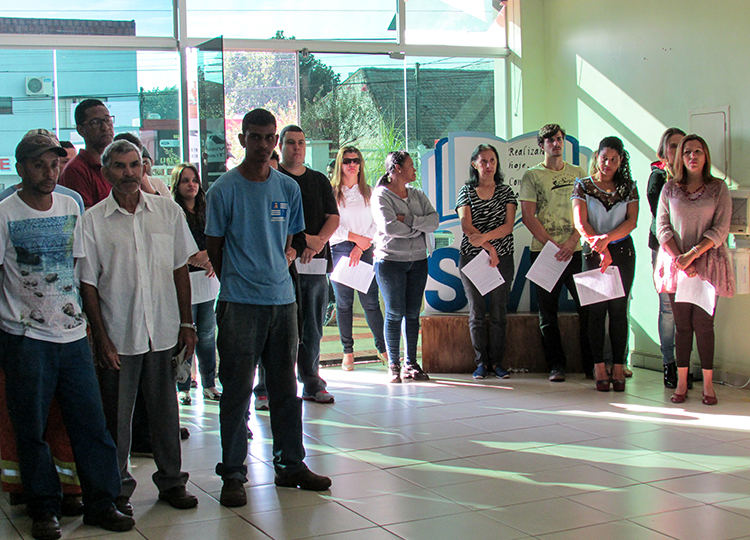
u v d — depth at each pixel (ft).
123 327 9.50
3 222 8.71
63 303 9.00
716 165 16.85
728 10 16.38
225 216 10.02
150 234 9.64
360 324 21.61
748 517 9.23
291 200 10.60
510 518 9.26
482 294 17.60
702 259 15.06
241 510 9.68
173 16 18.92
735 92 16.34
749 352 16.30
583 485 10.44
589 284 16.25
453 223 19.27
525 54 21.89
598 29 20.04
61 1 18.17
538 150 19.31
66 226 9.02
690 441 12.54
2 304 8.87
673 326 16.47
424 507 9.67
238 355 10.03
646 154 18.78
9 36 17.83
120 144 9.27
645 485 10.43
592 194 16.38
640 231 18.98
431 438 12.87
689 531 8.81
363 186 18.19
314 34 20.17
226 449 10.07
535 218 17.57
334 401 15.71
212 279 15.57
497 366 18.01
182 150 19.08
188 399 15.85
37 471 9.00
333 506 9.75
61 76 18.34
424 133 21.33
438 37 21.26
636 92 18.94
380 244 17.21
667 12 17.87
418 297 17.56
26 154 8.66
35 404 8.87
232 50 19.54
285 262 10.38
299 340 10.66
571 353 18.29
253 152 9.89
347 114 20.58
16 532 9.15
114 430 9.57
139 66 18.75
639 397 15.80
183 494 9.89
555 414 14.46
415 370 17.84
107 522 9.09
